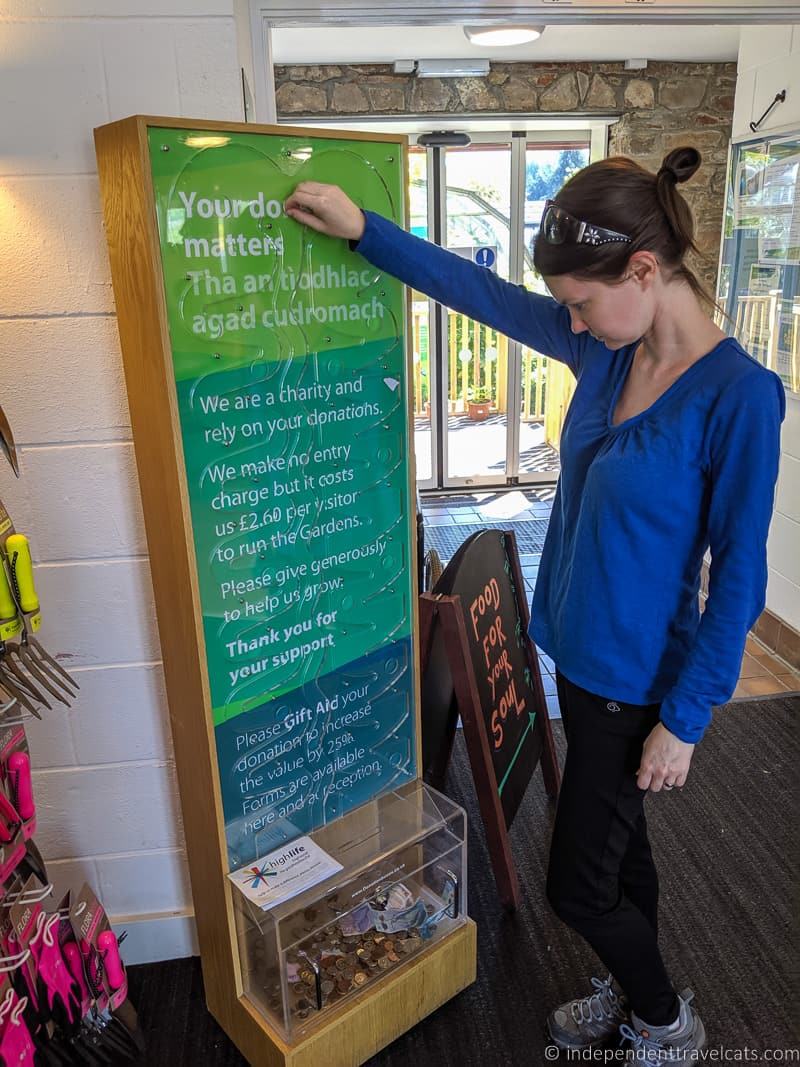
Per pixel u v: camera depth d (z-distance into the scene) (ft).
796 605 10.70
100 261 4.89
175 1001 6.08
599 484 4.27
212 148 4.08
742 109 11.12
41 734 5.73
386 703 5.80
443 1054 5.63
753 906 6.82
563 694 4.81
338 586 5.28
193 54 4.66
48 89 4.61
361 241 4.65
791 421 10.53
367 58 13.58
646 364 4.25
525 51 13.43
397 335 5.11
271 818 5.36
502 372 18.35
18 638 5.22
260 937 5.16
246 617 4.87
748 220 11.07
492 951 6.45
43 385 5.08
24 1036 4.60
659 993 5.21
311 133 4.42
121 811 6.02
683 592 4.35
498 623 7.34
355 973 5.52
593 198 3.84
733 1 7.45
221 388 4.43
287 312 4.58
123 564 5.46
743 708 9.81
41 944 5.00
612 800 4.67
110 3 4.53
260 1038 5.26
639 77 14.65
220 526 4.62
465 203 16.28
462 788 8.41
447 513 16.89
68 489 5.28
